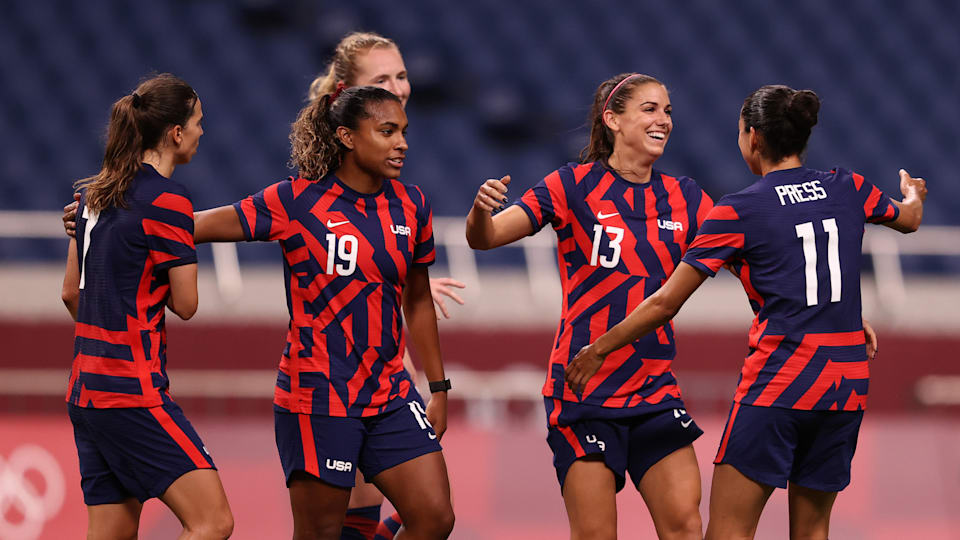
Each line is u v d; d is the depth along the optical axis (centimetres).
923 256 3962
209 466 1362
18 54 4478
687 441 1465
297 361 1388
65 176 4106
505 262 3800
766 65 4909
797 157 1404
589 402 1445
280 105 4447
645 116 1469
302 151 1427
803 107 1372
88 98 4362
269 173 4200
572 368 1415
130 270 1335
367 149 1382
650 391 1456
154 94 1359
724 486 1404
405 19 4903
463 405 2814
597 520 1446
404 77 1719
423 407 1447
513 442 2223
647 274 1459
